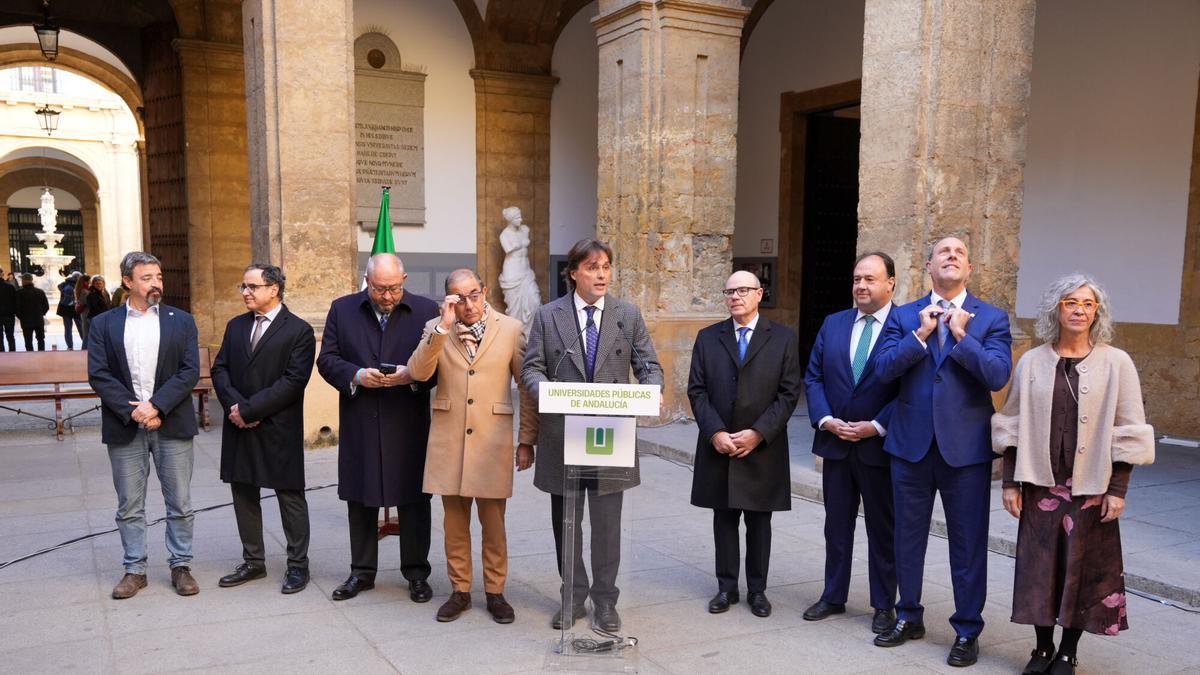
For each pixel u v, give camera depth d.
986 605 4.76
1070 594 3.64
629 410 3.85
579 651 3.96
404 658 3.98
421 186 13.45
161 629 4.29
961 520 4.04
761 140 14.24
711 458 4.56
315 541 5.78
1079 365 3.65
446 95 13.52
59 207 42.47
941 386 4.05
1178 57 8.82
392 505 4.57
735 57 9.74
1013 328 7.02
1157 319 9.15
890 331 4.29
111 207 38.56
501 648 4.11
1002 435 3.81
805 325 14.09
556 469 4.25
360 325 4.71
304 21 8.20
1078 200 9.81
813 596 4.88
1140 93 9.16
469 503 4.48
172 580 4.91
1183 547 5.45
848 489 4.50
